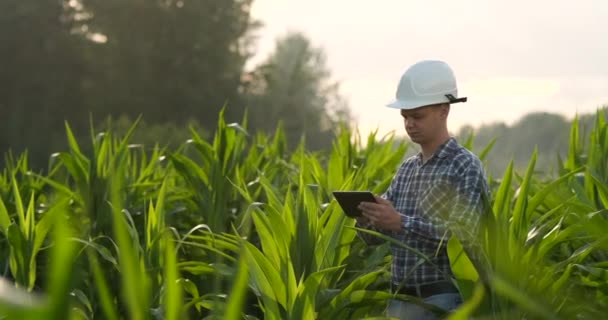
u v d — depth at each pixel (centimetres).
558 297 486
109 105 7519
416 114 581
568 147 861
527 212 538
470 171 569
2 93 7525
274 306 511
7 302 157
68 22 7988
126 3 7812
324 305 544
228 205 920
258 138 1324
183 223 962
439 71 586
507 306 466
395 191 605
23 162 1017
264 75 8650
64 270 176
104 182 868
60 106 7550
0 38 7575
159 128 3572
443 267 568
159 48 7856
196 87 7881
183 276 744
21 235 670
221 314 298
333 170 881
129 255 231
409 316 573
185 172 913
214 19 8044
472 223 541
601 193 666
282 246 562
